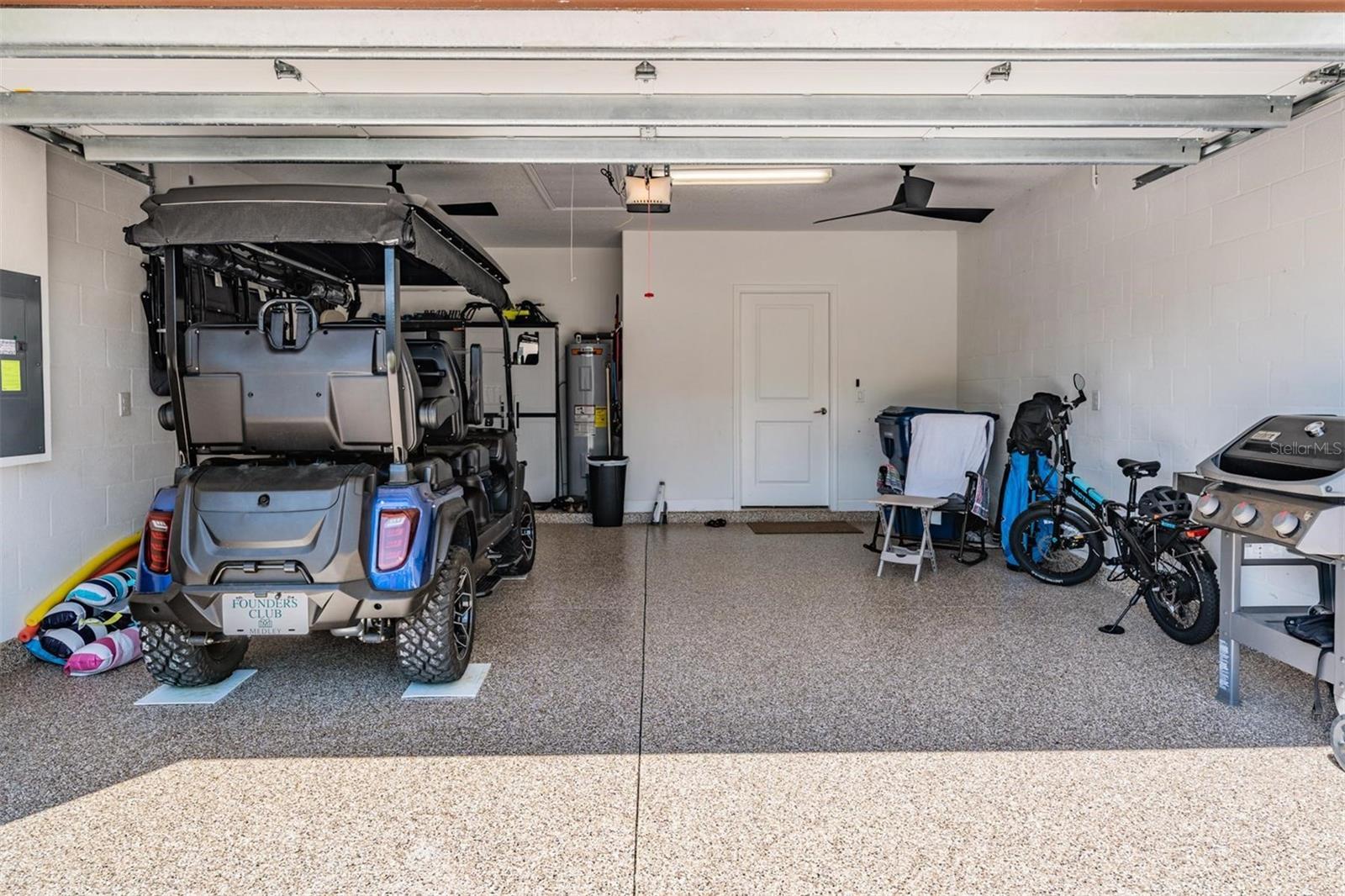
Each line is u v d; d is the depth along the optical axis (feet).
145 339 14.51
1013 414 20.59
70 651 11.18
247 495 9.37
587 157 13.08
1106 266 16.37
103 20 8.11
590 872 6.41
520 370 24.82
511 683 10.68
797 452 24.72
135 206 14.15
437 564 9.98
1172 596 12.37
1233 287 12.71
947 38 8.40
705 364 24.25
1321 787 7.75
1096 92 11.05
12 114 10.50
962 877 6.32
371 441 9.99
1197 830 7.00
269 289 14.03
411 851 6.71
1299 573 11.52
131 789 7.80
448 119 11.04
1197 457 13.61
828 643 12.35
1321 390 11.01
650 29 8.36
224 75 10.16
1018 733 9.05
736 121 11.21
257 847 6.78
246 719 9.52
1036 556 16.58
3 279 10.82
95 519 13.15
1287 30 8.41
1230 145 12.59
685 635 12.75
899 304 24.32
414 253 9.87
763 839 6.89
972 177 18.31
